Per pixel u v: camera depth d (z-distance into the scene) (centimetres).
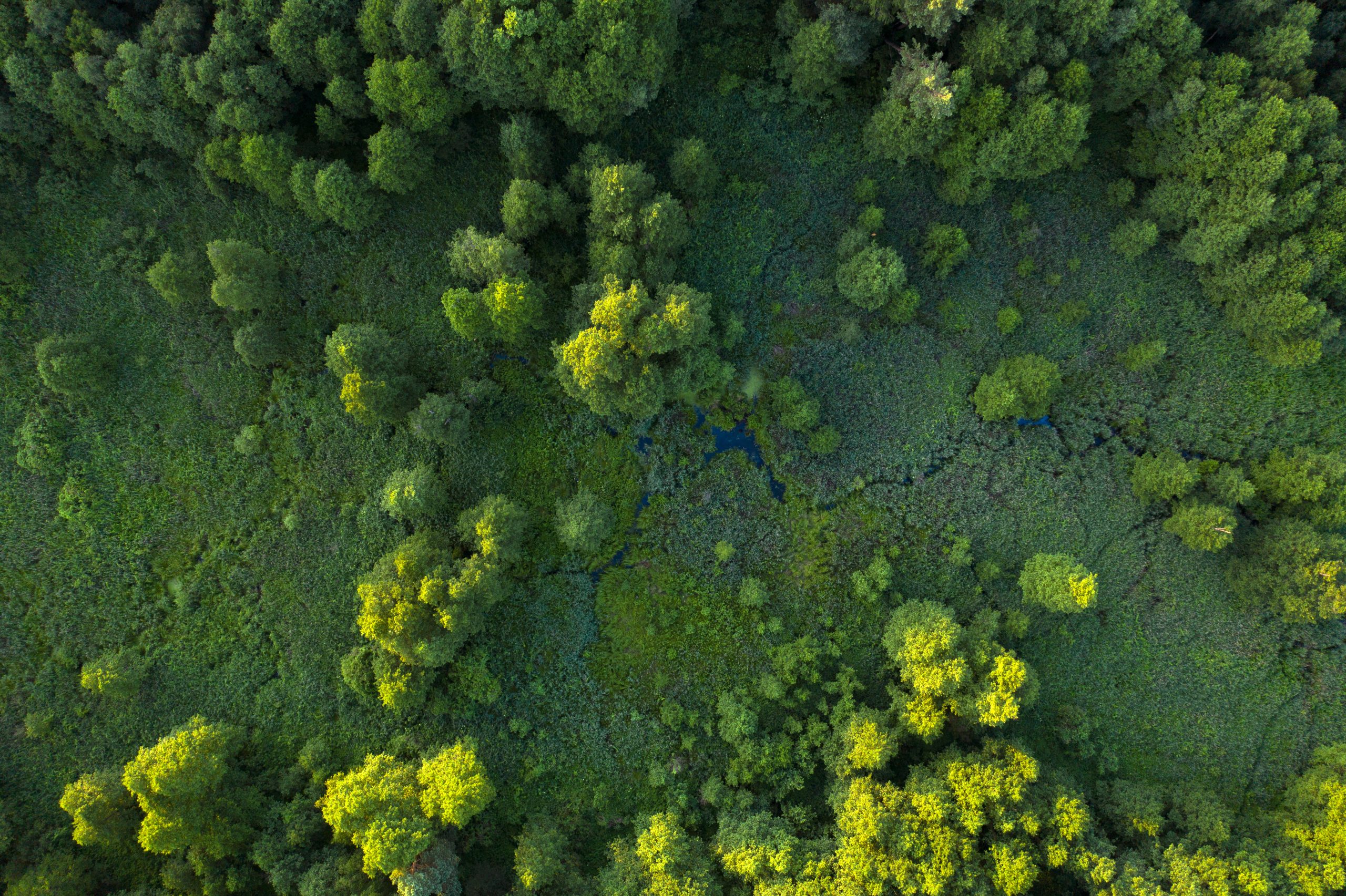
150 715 4103
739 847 3666
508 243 3772
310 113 3972
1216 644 4225
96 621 4128
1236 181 3616
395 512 3956
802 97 4156
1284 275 3712
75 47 3569
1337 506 3884
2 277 4022
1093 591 3572
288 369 4231
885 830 3431
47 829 3978
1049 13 3462
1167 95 3694
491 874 4088
